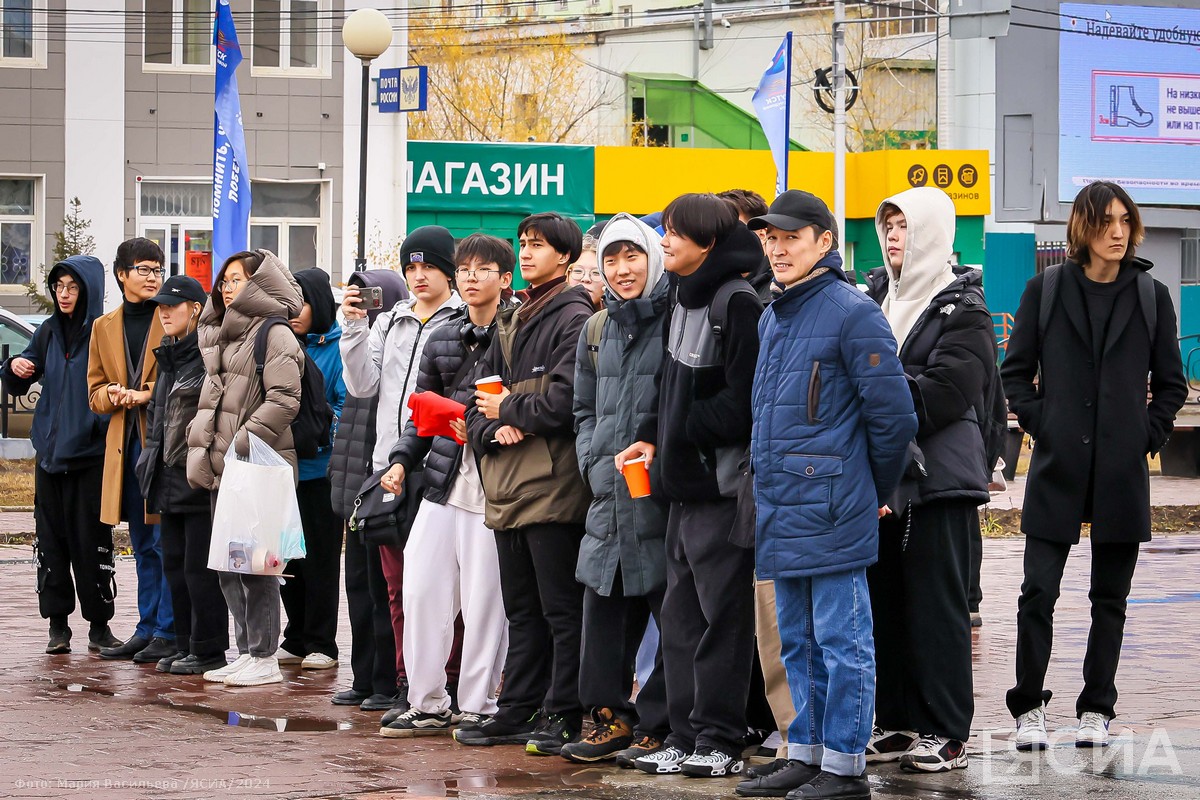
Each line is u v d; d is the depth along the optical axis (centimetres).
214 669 1052
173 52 3238
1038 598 791
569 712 811
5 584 1485
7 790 713
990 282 4472
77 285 1148
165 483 1047
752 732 814
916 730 759
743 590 738
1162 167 4588
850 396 676
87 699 960
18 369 1159
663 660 770
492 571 848
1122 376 786
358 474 943
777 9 5506
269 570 985
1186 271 4734
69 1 3152
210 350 1019
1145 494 788
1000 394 1144
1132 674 1027
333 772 754
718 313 720
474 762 781
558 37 5641
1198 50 4625
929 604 745
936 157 4041
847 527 671
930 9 4781
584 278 911
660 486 746
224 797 700
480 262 854
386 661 920
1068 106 4491
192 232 3256
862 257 4109
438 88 5634
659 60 5766
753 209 842
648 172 3812
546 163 3712
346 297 929
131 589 1475
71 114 3159
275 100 3297
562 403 795
